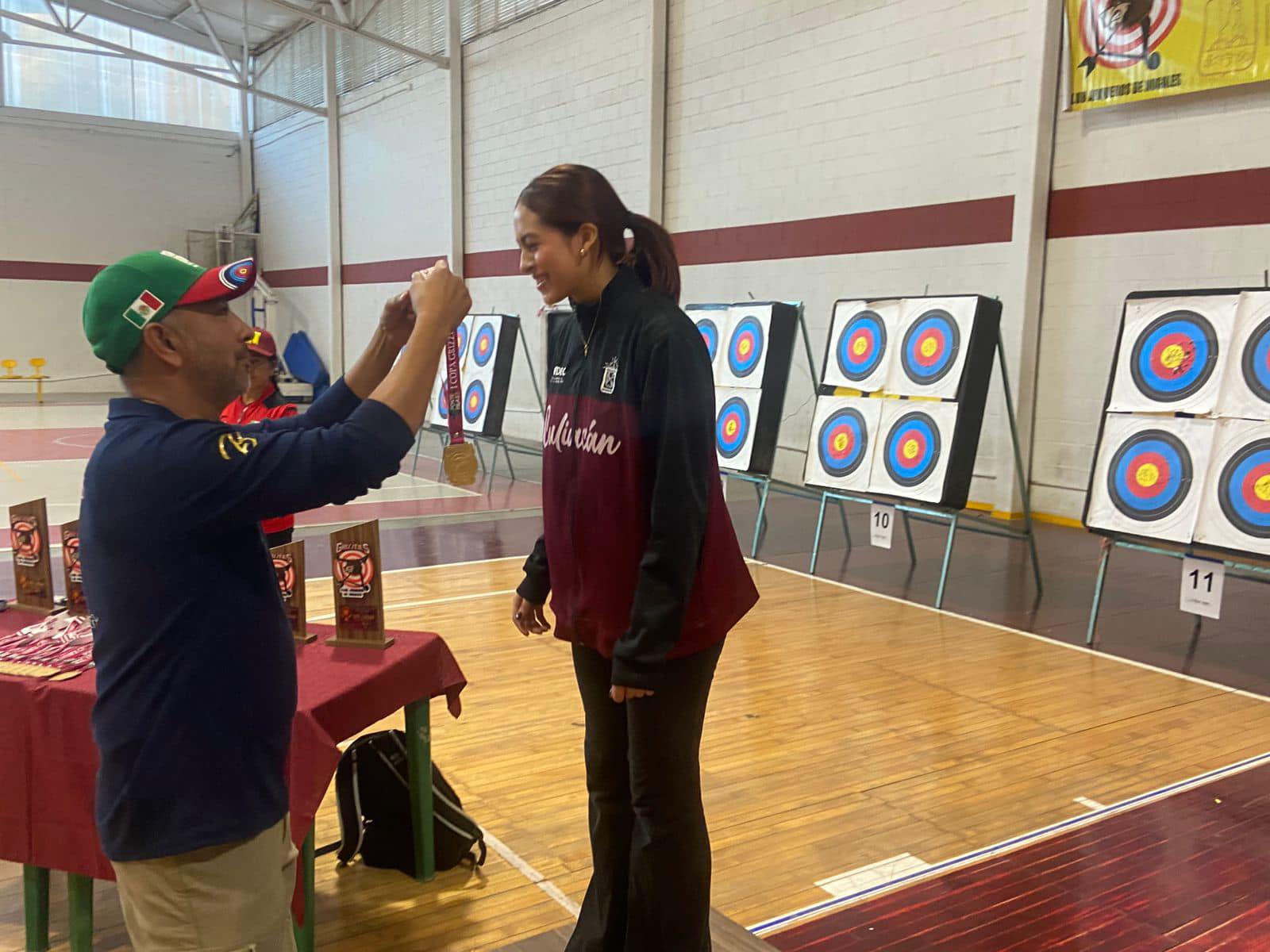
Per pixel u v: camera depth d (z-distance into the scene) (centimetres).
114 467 110
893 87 668
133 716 112
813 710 324
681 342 138
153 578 110
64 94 1434
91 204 1467
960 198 639
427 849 215
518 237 147
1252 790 269
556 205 142
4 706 170
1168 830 246
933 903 212
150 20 1468
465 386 797
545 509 157
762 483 570
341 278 1364
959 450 475
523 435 1034
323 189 1375
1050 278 614
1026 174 602
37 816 170
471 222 1086
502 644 384
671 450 135
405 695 200
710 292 820
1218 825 249
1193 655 384
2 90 1394
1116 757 290
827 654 383
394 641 209
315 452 108
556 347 161
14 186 1409
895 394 510
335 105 1322
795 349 758
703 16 791
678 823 148
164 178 1517
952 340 488
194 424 112
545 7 938
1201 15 526
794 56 727
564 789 263
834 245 717
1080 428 611
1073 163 596
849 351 538
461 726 304
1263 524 369
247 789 116
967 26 624
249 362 125
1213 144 534
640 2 828
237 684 114
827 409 543
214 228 1565
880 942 198
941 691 343
